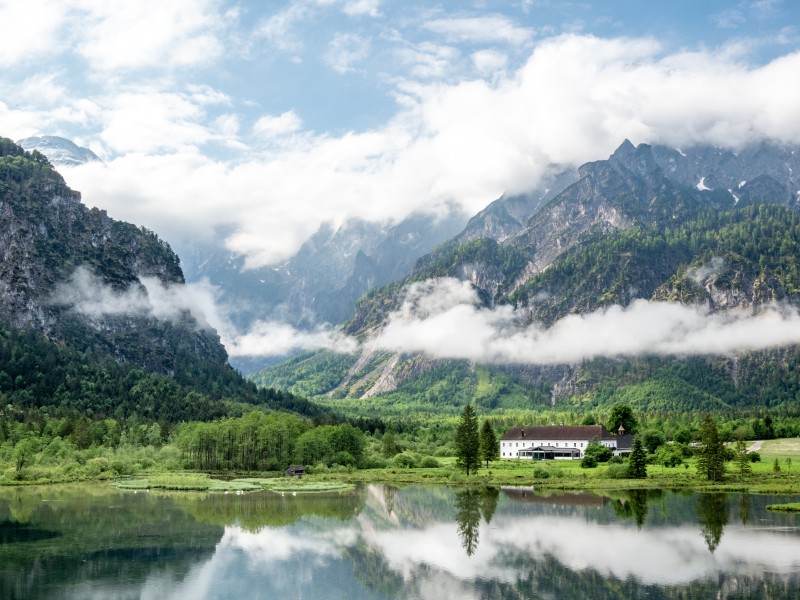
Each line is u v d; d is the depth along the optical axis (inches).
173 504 7185.0
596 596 3873.0
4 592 3991.1
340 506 7062.0
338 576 4357.8
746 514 6245.1
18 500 7470.5
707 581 4097.0
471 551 4980.3
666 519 6038.4
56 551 4965.6
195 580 4254.4
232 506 7076.8
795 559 4589.1
